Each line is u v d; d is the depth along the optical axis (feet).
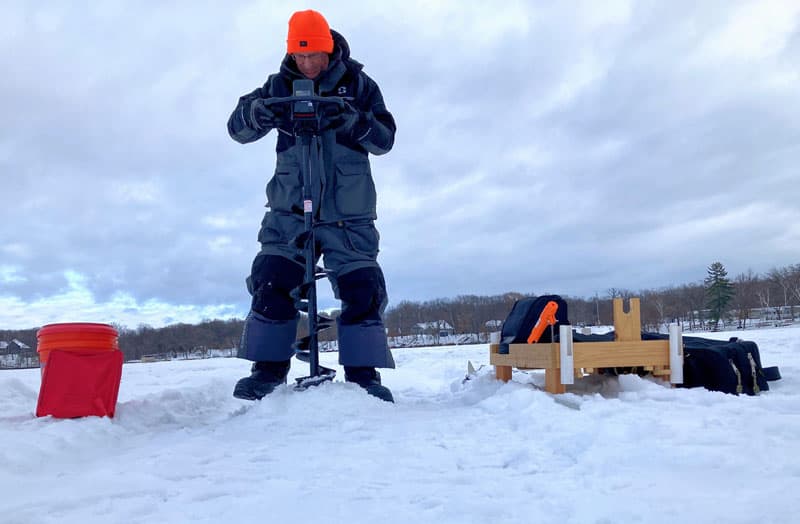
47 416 10.43
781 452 6.64
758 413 9.05
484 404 10.96
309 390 11.06
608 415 9.20
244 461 7.45
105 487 6.42
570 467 6.66
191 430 10.03
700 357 12.37
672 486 5.75
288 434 9.15
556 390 11.53
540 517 5.07
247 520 5.27
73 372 10.60
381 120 13.25
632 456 6.71
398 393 15.79
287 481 6.47
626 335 12.35
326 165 13.15
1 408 12.01
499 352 13.73
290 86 12.94
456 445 7.92
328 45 12.53
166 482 6.60
